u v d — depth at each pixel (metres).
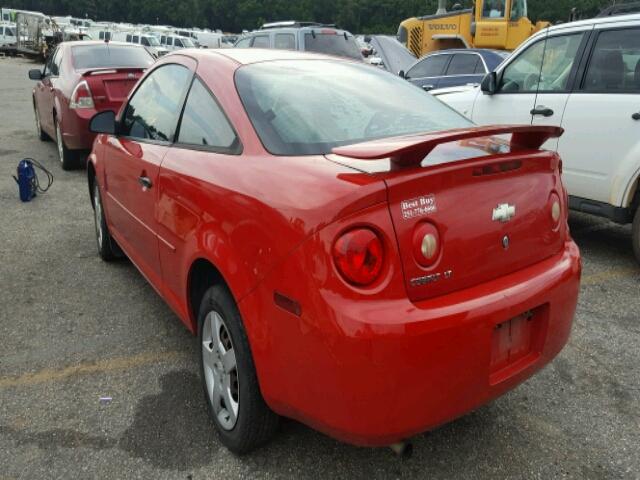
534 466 2.60
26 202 6.79
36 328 3.80
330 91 2.97
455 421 2.89
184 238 2.81
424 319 2.00
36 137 11.07
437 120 3.02
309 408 2.12
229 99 2.80
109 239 4.74
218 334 2.63
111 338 3.68
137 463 2.59
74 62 8.66
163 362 3.41
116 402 3.03
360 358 1.95
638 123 4.80
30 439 2.74
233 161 2.58
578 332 3.84
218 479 2.50
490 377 2.28
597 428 2.86
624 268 5.03
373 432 2.03
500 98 6.16
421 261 2.06
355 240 1.96
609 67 5.13
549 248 2.57
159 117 3.49
